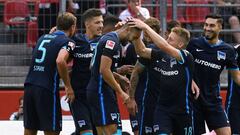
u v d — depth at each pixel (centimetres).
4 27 3244
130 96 2220
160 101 2105
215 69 2295
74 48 2259
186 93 2094
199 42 2306
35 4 3231
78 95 2328
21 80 3241
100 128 2155
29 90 2248
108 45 2075
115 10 3278
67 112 3161
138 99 2305
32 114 2270
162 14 3052
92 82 2153
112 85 2081
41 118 2238
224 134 2306
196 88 2202
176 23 2378
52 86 2231
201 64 2295
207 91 2305
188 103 2108
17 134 2795
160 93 2102
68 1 3177
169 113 2088
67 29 2267
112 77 2075
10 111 3203
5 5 3244
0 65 3231
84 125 2322
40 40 2264
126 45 2481
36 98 2233
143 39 2300
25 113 2281
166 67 2086
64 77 2206
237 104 2442
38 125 2275
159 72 2194
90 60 2322
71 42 2220
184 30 2081
